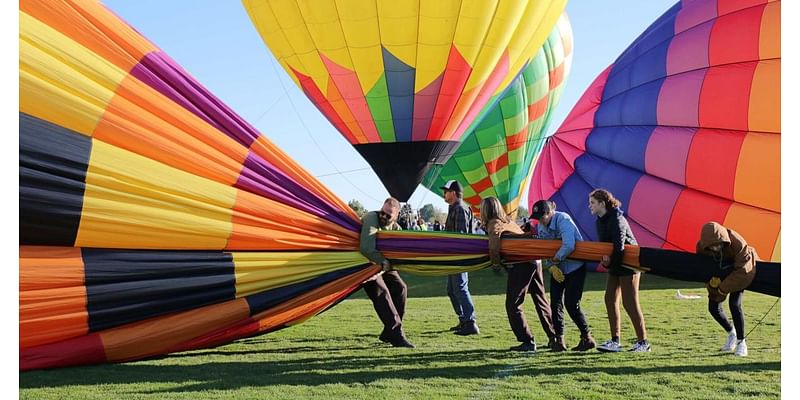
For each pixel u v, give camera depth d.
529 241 6.63
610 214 6.66
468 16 12.36
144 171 6.18
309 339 7.83
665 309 9.73
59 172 5.89
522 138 19.45
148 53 6.40
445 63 12.61
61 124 5.93
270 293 6.61
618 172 12.97
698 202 11.58
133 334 6.17
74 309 5.97
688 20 12.43
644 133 12.45
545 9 13.34
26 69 5.86
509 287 6.90
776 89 10.83
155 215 6.20
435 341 7.65
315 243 6.69
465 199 20.52
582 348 6.96
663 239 12.13
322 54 12.72
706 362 6.33
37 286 5.86
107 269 6.08
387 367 6.23
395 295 7.66
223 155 6.48
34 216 5.82
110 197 6.07
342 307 10.71
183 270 6.30
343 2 12.22
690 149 11.62
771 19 11.14
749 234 11.04
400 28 12.30
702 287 12.62
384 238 6.78
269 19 12.95
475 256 6.72
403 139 13.19
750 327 8.21
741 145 11.09
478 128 19.17
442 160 13.60
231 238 6.42
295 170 6.75
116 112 6.13
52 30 6.03
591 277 14.95
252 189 6.54
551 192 14.70
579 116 14.41
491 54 12.84
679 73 12.14
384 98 12.84
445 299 11.75
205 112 6.52
